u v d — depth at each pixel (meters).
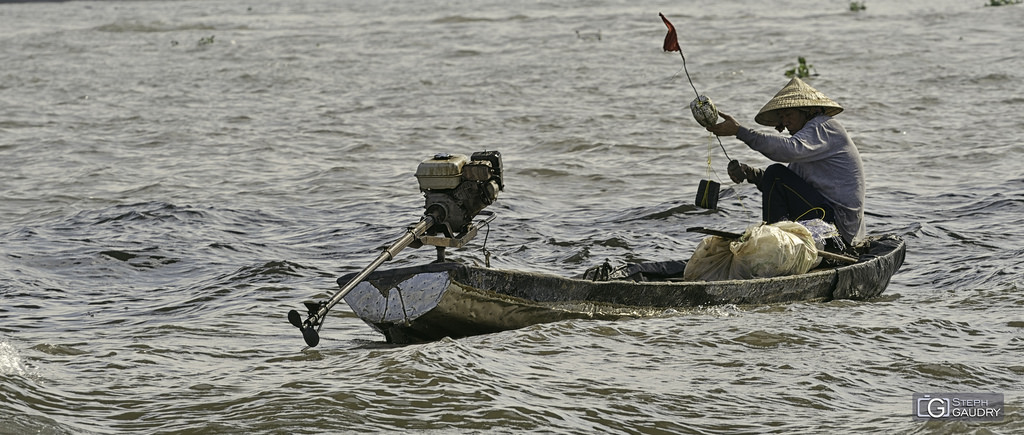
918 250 37.00
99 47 152.50
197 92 99.06
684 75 99.50
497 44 136.88
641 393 19.97
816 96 30.11
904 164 54.78
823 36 130.00
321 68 116.19
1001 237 38.12
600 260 36.41
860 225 30.73
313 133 72.44
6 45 158.50
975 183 48.66
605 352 22.77
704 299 26.70
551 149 63.66
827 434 17.84
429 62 118.62
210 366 22.98
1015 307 27.20
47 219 46.56
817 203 30.09
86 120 81.00
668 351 22.88
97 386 21.09
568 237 40.38
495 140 67.69
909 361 22.06
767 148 28.98
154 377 21.88
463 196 24.20
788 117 30.59
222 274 35.06
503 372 21.02
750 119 74.88
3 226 45.59
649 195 49.16
